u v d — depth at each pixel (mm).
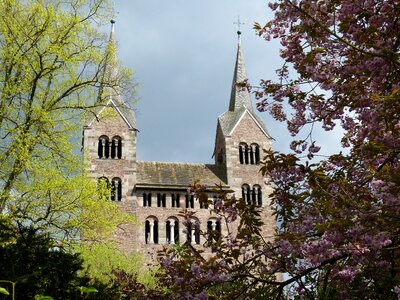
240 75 70250
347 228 6719
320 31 7859
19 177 18641
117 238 52812
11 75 18891
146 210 56406
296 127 8984
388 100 7020
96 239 22859
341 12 7562
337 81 8070
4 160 18109
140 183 57062
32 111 18672
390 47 7508
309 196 7570
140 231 54750
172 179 59031
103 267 32562
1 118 18422
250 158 61906
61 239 19031
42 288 8758
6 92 18297
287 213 8430
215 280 7625
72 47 20219
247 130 62969
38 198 18719
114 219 26219
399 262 7121
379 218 6664
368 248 6852
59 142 19375
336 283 8508
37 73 19391
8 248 8945
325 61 8250
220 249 8125
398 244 7406
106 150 57688
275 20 8250
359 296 8258
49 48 19078
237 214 8398
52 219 18938
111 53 21719
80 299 9406
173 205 57250
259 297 8281
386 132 7348
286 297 9258
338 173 8383
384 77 7703
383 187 6652
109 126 58312
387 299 7898
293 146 9023
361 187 7180
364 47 7859
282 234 7500
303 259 7750
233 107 67250
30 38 18984
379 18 7383
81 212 20203
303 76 8508
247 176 60500
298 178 8281
